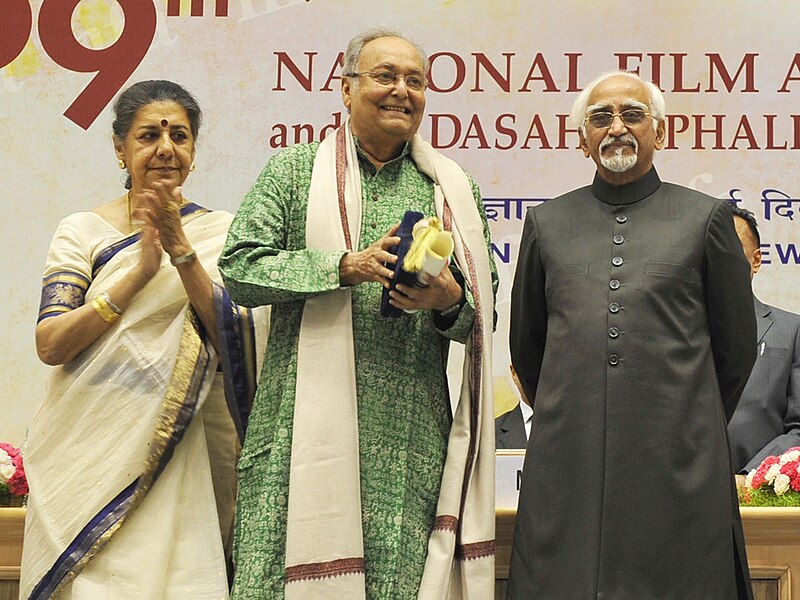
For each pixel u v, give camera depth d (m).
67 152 6.46
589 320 3.54
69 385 3.81
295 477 3.46
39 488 3.78
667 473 3.44
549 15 6.46
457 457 3.57
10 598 4.02
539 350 3.79
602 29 6.43
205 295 3.81
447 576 3.47
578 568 3.44
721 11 6.43
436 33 6.46
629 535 3.43
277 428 3.53
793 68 6.38
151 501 3.71
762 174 6.32
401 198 3.72
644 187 3.70
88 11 6.57
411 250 3.37
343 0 6.52
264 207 3.62
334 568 3.40
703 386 3.51
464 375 3.62
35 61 6.53
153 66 6.53
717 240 3.59
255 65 6.50
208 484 3.77
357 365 3.55
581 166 6.37
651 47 6.42
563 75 6.43
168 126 3.94
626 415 3.47
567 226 3.71
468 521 3.54
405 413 3.55
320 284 3.45
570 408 3.52
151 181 3.94
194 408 3.77
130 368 3.80
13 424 6.24
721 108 6.37
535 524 3.52
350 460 3.46
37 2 6.57
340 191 3.65
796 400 5.36
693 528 3.43
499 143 6.38
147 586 3.62
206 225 4.08
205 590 3.66
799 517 3.86
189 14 6.54
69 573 3.63
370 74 3.67
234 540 3.55
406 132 3.68
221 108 6.47
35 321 6.32
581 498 3.47
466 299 3.57
